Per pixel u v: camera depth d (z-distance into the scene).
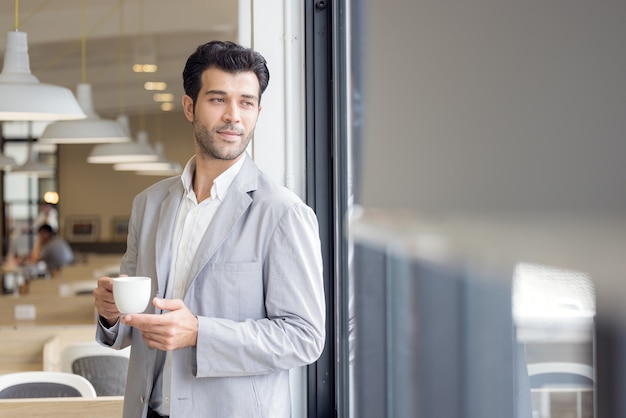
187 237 1.91
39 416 2.66
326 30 2.60
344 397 2.38
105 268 9.35
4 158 8.95
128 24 8.21
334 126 2.47
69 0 7.72
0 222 15.02
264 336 1.74
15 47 3.01
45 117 3.19
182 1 7.96
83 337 4.70
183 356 1.80
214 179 1.88
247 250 1.83
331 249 2.59
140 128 15.16
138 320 1.69
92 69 10.66
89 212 15.26
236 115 1.83
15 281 10.70
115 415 2.69
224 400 1.79
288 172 2.59
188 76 1.88
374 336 1.24
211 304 1.82
